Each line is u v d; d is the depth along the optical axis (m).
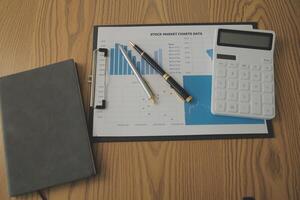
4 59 0.59
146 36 0.60
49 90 0.54
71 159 0.49
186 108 0.54
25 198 0.48
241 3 0.63
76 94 0.54
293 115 0.54
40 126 0.51
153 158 0.51
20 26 0.62
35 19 0.63
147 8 0.63
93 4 0.64
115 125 0.53
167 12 0.62
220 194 0.49
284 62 0.58
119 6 0.63
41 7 0.64
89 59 0.59
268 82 0.54
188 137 0.52
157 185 0.49
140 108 0.54
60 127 0.51
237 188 0.49
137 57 0.58
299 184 0.49
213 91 0.54
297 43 0.59
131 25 0.61
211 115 0.54
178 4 0.63
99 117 0.54
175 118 0.53
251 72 0.55
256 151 0.51
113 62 0.58
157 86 0.56
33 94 0.54
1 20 0.63
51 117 0.52
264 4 0.62
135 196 0.49
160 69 0.56
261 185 0.49
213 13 0.62
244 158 0.51
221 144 0.52
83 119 0.52
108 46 0.59
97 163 0.51
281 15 0.61
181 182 0.49
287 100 0.55
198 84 0.56
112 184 0.49
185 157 0.51
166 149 0.51
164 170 0.50
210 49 0.59
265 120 0.53
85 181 0.49
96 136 0.52
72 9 0.63
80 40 0.60
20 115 0.52
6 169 0.49
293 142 0.52
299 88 0.55
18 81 0.55
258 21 0.61
